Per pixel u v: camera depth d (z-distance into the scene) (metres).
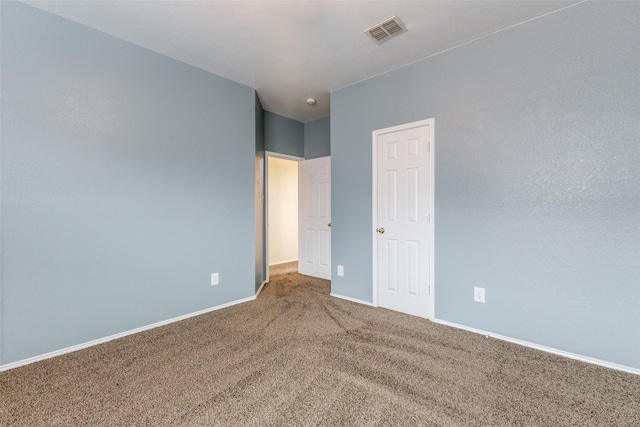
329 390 1.70
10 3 1.96
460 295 2.58
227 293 3.21
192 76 2.91
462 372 1.88
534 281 2.22
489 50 2.40
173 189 2.78
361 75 3.14
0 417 1.49
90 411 1.53
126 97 2.48
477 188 2.48
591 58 1.99
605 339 1.96
